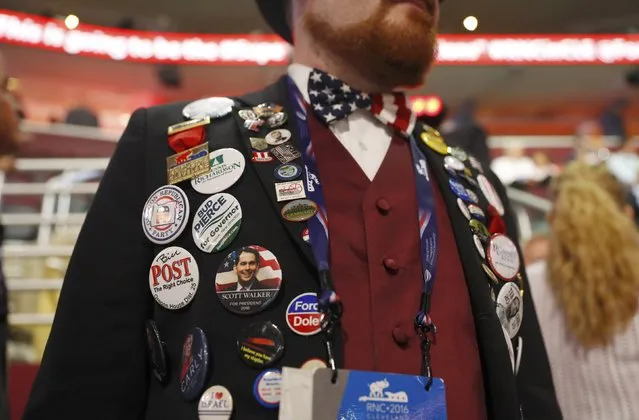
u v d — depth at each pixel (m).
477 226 0.96
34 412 0.81
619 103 8.52
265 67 7.31
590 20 7.16
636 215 3.12
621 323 1.62
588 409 1.63
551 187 1.99
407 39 0.94
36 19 6.11
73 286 0.86
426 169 0.98
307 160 0.89
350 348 0.78
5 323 1.49
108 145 4.30
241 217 0.84
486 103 8.57
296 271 0.81
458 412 0.81
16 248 3.00
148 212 0.87
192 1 6.83
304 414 0.70
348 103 0.95
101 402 0.82
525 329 1.03
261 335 0.77
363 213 0.88
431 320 0.84
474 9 6.89
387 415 0.73
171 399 0.80
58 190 3.37
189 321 0.81
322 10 0.98
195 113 0.96
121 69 7.28
